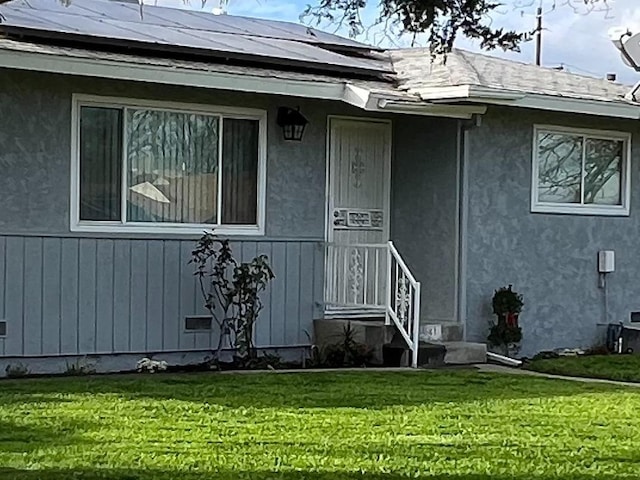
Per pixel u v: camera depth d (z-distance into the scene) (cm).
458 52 1591
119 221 1244
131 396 981
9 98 1171
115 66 1156
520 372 1265
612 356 1421
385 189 1486
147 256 1255
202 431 824
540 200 1503
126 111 1248
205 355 1291
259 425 855
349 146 1447
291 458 737
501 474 706
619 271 1584
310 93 1290
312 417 896
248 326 1270
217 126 1316
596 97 1498
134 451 747
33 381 1084
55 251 1195
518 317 1457
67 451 742
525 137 1482
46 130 1193
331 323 1360
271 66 1338
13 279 1170
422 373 1199
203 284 1291
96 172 1230
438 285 1441
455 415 927
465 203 1420
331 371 1202
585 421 917
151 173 1269
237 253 1319
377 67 1458
